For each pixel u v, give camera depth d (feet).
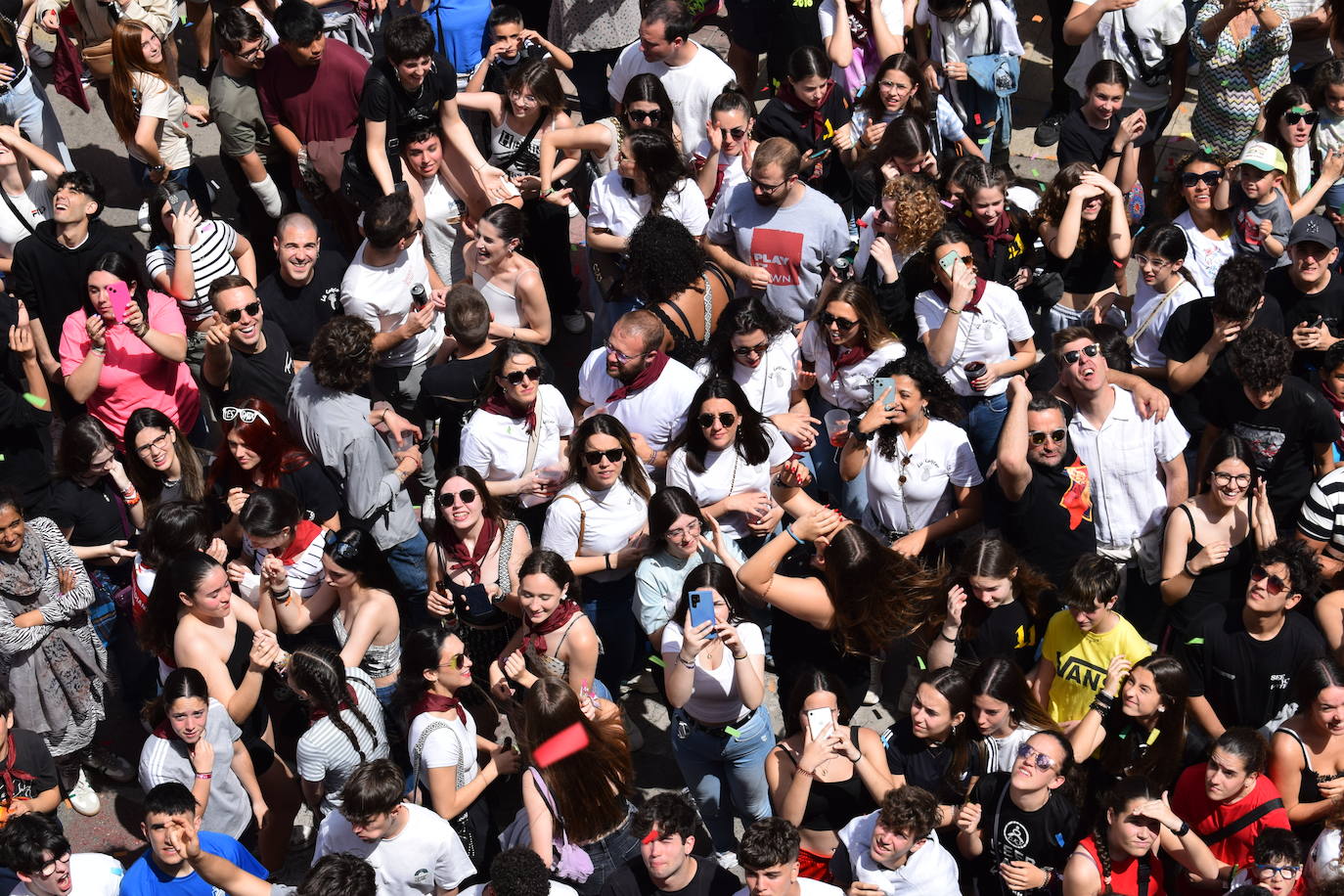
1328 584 22.82
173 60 32.65
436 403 24.85
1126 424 22.88
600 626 22.65
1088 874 18.06
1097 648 20.58
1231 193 27.76
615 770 18.95
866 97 29.60
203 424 27.89
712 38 40.65
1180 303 25.71
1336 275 26.16
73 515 23.49
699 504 22.50
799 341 25.48
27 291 27.43
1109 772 20.16
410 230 25.70
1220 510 21.85
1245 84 31.65
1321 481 22.66
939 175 27.96
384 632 21.59
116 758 23.44
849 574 20.34
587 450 21.47
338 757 19.80
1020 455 21.86
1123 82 29.81
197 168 31.78
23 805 20.75
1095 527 22.99
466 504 21.31
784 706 21.94
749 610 23.00
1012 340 25.02
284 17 27.96
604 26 34.24
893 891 18.17
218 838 19.15
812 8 33.65
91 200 26.91
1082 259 27.09
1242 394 23.97
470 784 20.20
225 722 20.27
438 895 19.07
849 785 19.33
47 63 38.52
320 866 16.94
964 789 19.48
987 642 21.15
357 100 28.99
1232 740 18.53
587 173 31.83
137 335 25.09
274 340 25.85
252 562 22.97
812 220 26.32
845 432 24.11
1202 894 19.13
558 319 31.58
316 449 23.39
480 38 34.47
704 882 18.12
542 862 17.38
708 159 28.12
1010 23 31.60
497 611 22.07
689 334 24.94
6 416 24.09
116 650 24.12
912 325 25.85
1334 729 19.21
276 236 27.12
